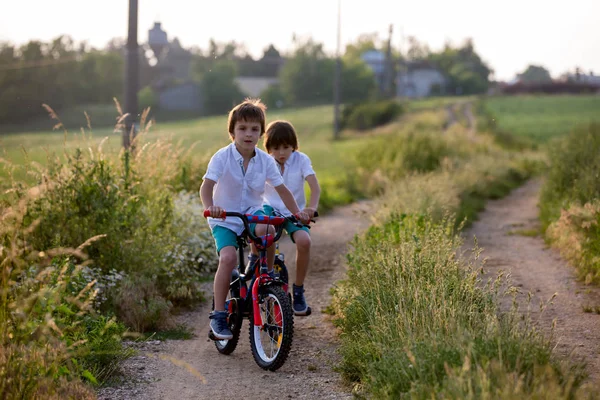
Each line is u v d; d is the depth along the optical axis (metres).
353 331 5.20
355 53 148.88
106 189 6.91
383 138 24.39
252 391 4.61
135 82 11.14
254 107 5.21
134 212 7.04
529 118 74.12
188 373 4.98
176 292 6.93
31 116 68.50
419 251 6.20
